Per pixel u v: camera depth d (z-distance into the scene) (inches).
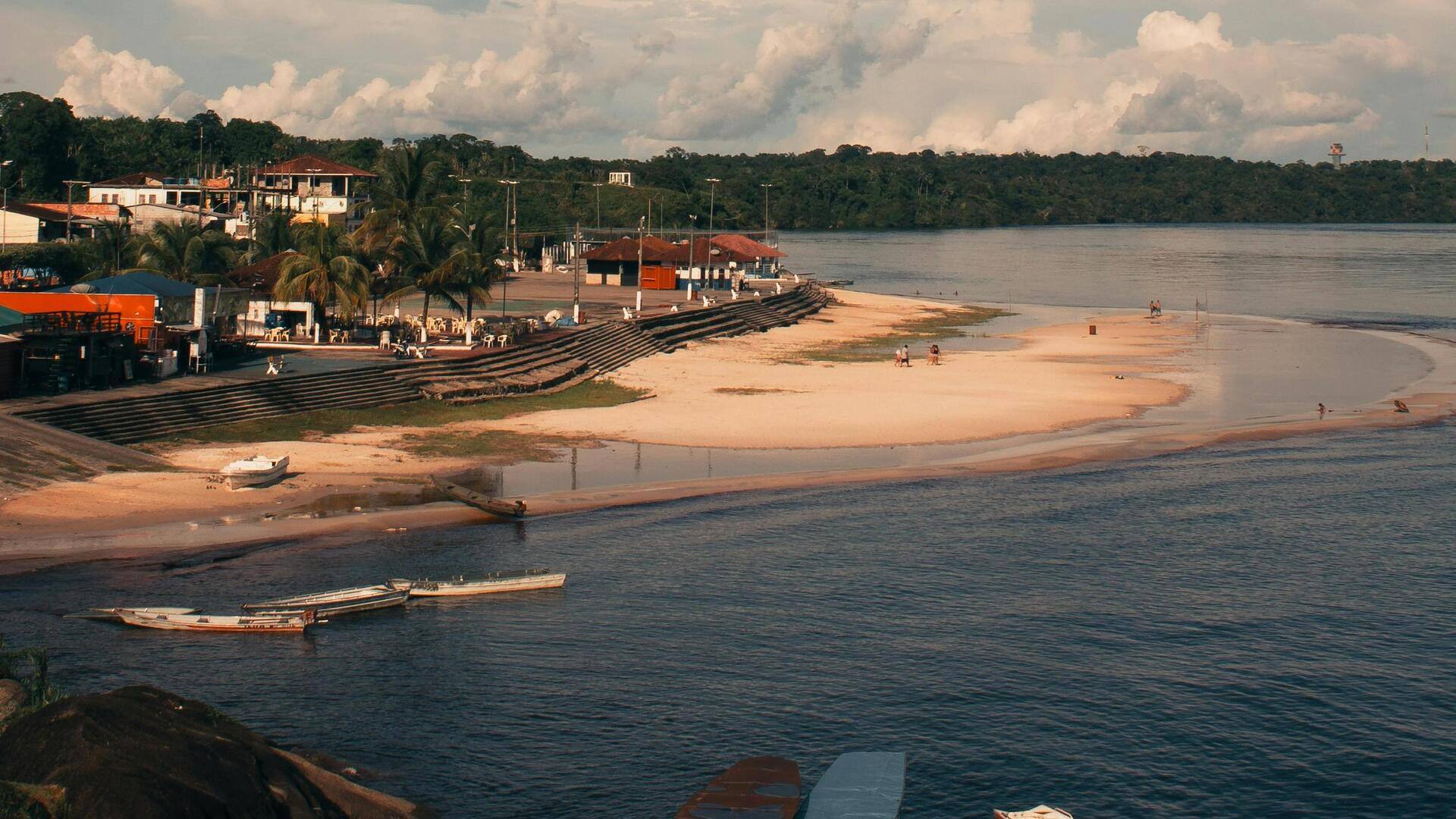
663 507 2374.5
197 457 2514.8
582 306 5088.6
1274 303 7052.2
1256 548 2193.7
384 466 2578.7
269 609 1775.3
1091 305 7047.2
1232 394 3777.1
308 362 3275.1
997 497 2501.2
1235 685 1617.9
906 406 3420.3
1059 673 1649.9
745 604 1883.6
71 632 1685.5
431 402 3154.5
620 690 1584.6
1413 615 1865.2
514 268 7229.3
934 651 1715.1
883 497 2477.9
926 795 1353.3
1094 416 3358.8
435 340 3801.7
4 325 2765.7
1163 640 1764.3
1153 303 6314.0
